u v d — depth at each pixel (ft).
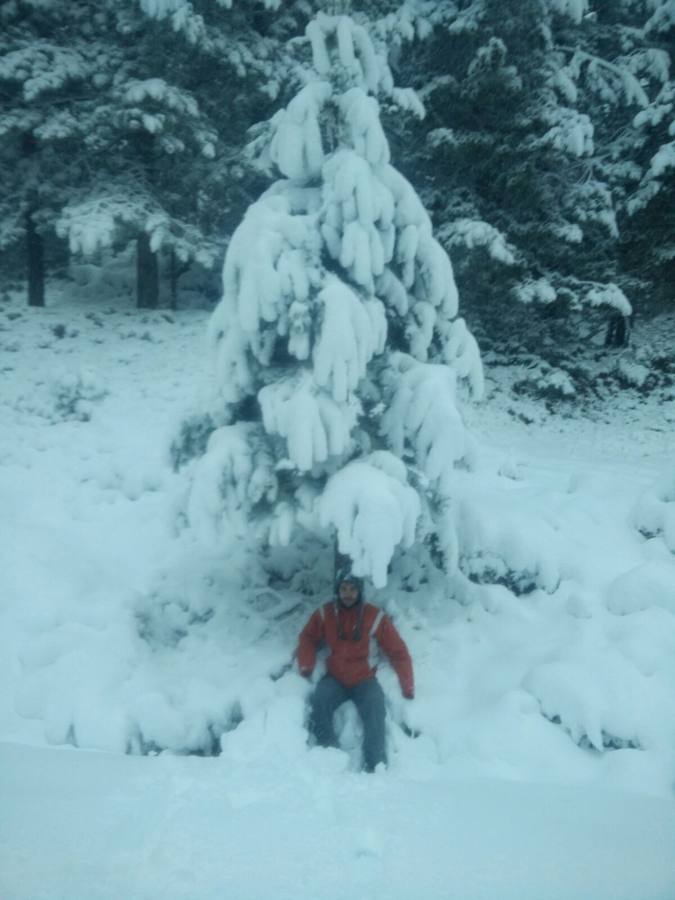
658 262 45.47
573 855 9.53
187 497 15.61
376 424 14.98
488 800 11.34
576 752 13.21
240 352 14.07
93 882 8.32
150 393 31.19
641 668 14.57
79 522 20.98
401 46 41.01
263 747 13.00
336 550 15.71
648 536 19.03
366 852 9.21
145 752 13.32
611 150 47.16
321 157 14.15
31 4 39.68
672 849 9.89
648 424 40.27
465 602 17.28
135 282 51.21
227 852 9.07
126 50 39.68
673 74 47.96
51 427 27.30
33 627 16.16
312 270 13.37
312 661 14.61
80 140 40.14
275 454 14.32
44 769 11.69
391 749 13.55
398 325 15.30
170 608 17.11
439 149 39.78
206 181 41.14
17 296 47.85
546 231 40.96
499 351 46.21
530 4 38.93
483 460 25.16
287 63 42.24
